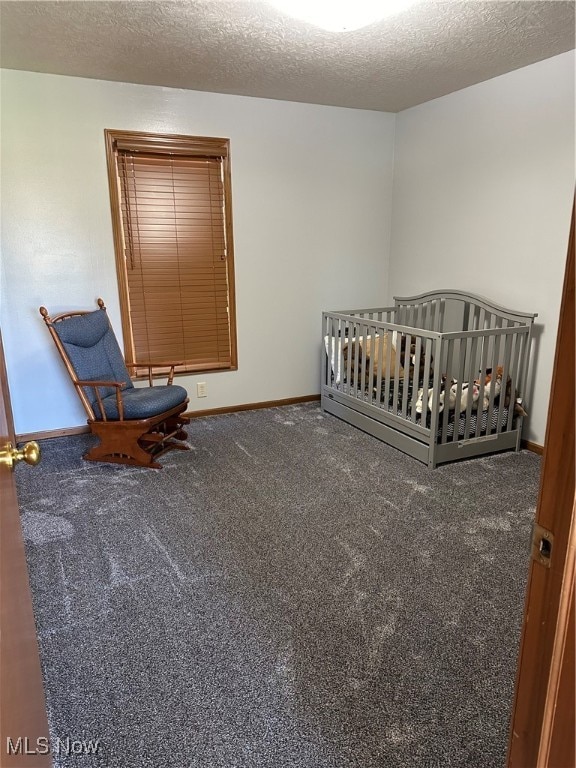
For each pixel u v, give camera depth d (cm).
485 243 374
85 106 347
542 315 336
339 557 227
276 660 170
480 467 322
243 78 346
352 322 394
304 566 221
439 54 303
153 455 343
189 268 402
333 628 184
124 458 330
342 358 410
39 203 348
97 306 378
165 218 386
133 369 396
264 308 435
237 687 159
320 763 135
